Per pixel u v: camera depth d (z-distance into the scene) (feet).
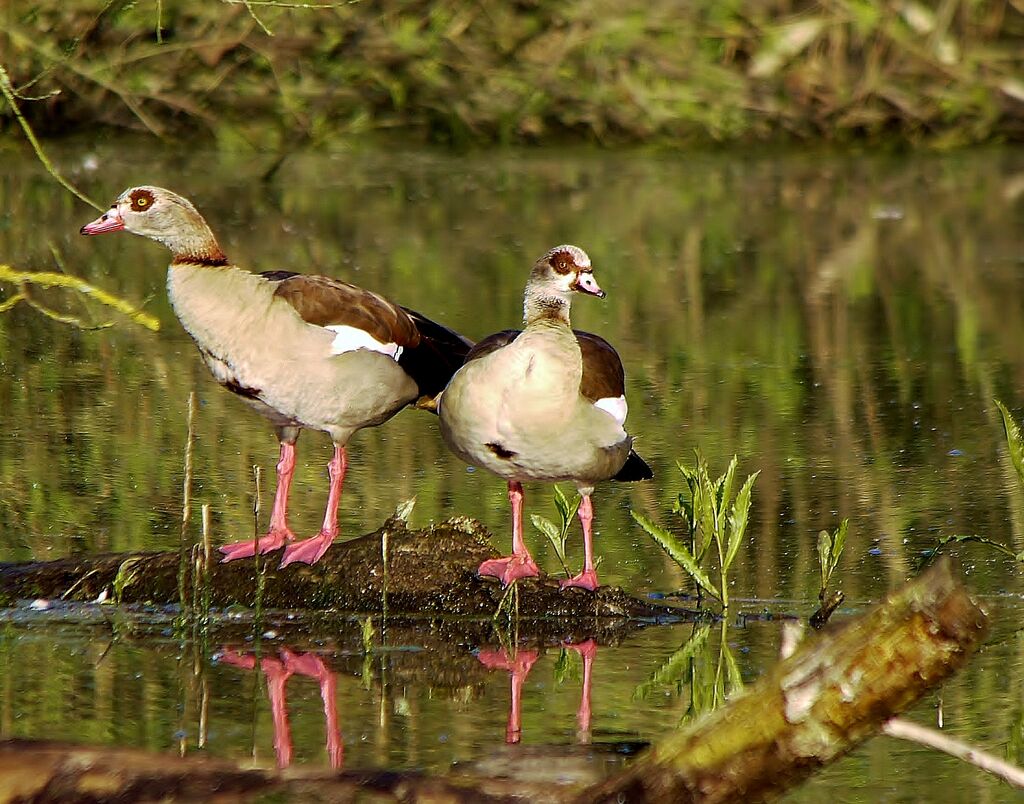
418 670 31.73
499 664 32.14
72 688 30.22
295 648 32.99
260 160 99.14
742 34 102.89
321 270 71.00
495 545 38.78
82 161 95.45
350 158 101.76
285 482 37.47
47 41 85.51
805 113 104.58
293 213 84.64
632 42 101.76
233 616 34.76
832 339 61.98
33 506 41.06
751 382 55.57
